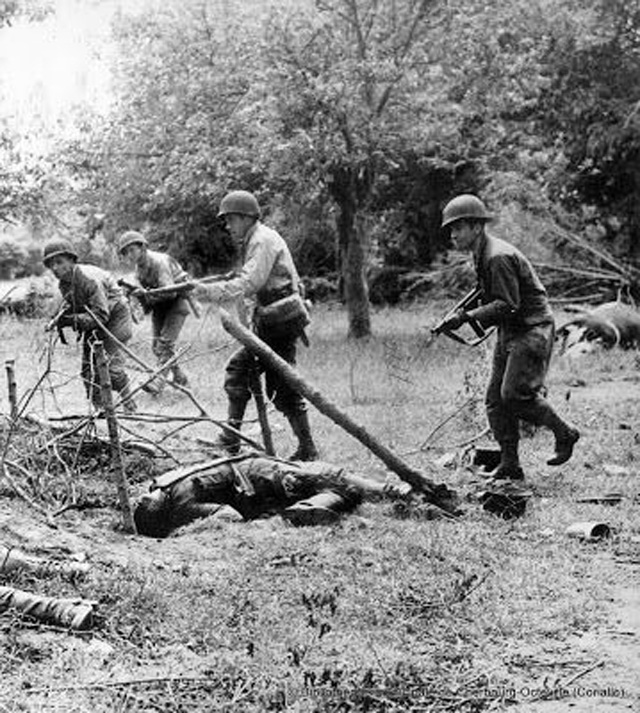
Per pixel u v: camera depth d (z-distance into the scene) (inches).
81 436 360.8
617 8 1000.2
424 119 834.8
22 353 689.0
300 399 388.5
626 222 1078.4
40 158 927.7
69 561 255.4
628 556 296.8
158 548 282.0
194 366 653.3
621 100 1022.4
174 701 193.8
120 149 892.6
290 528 304.8
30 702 189.3
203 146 814.5
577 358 713.6
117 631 222.5
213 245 1083.3
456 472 384.8
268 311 381.4
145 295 458.6
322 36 808.9
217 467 322.7
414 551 285.0
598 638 236.4
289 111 794.8
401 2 821.9
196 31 846.5
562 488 370.9
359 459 404.5
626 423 488.1
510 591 262.4
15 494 315.9
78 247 1021.2
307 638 223.9
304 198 845.8
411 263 1156.5
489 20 837.8
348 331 865.5
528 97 1002.1
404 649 225.1
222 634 223.8
